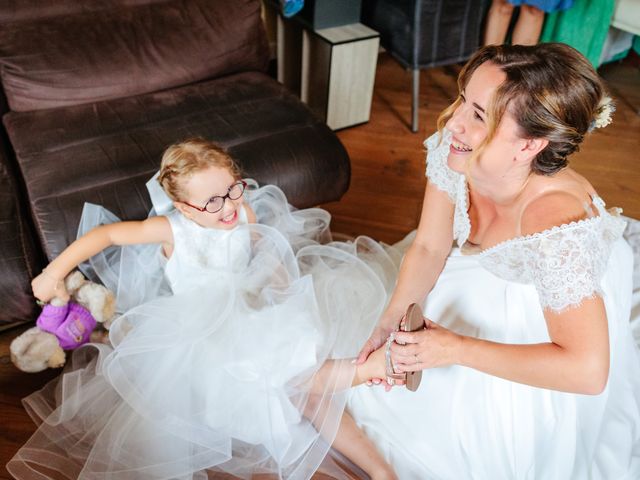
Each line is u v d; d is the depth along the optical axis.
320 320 1.32
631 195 2.28
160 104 1.86
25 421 1.38
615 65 3.20
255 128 1.77
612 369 1.25
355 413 1.33
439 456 1.22
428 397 1.24
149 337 1.27
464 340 0.99
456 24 2.39
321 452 1.25
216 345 1.26
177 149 1.32
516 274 1.11
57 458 1.25
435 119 2.71
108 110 1.81
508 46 0.86
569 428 1.17
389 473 1.23
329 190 1.77
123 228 1.37
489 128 0.84
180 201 1.32
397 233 2.04
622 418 1.32
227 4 2.03
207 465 1.22
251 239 1.46
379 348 1.22
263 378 1.23
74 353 1.45
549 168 0.91
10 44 1.76
